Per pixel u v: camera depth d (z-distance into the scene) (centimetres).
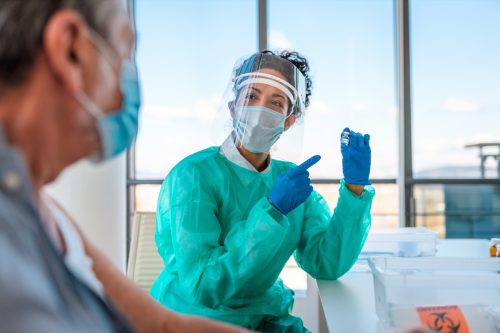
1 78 50
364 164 150
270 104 147
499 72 385
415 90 386
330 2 384
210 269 133
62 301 48
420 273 102
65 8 52
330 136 384
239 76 152
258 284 144
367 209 150
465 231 391
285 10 383
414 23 385
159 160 379
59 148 55
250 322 141
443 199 387
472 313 93
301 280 256
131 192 375
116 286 86
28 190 48
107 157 61
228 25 380
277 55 155
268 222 130
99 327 52
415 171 387
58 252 50
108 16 56
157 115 379
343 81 386
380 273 103
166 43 379
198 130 382
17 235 45
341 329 104
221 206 149
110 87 57
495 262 114
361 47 387
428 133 386
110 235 256
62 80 51
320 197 167
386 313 99
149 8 377
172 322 88
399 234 168
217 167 151
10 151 47
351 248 151
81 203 248
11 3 49
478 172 387
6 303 42
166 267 152
